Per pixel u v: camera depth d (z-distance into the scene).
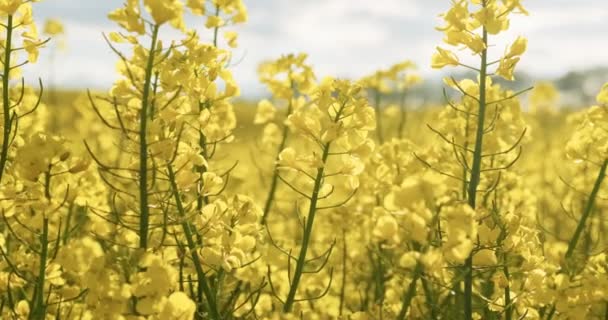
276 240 2.35
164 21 1.57
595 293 1.68
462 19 1.63
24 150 1.58
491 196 2.15
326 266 2.30
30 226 1.73
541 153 3.44
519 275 1.79
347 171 1.70
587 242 2.16
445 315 1.82
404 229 1.47
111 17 1.58
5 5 1.69
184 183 1.67
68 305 1.72
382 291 2.02
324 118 1.68
